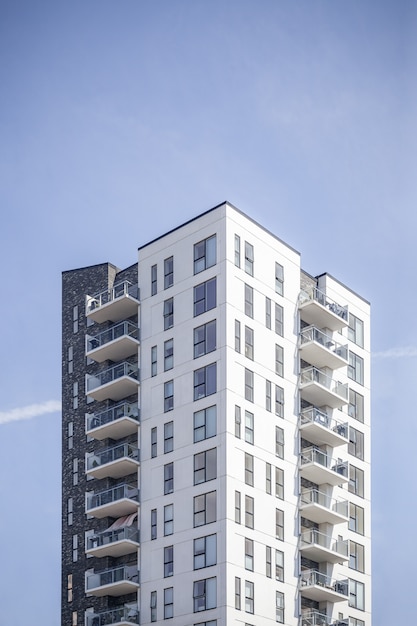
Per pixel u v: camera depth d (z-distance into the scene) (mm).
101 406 92875
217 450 81750
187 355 86312
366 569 91625
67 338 97750
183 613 80312
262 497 83250
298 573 84688
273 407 86500
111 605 86875
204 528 80938
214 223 87625
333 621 86375
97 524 89812
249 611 79500
